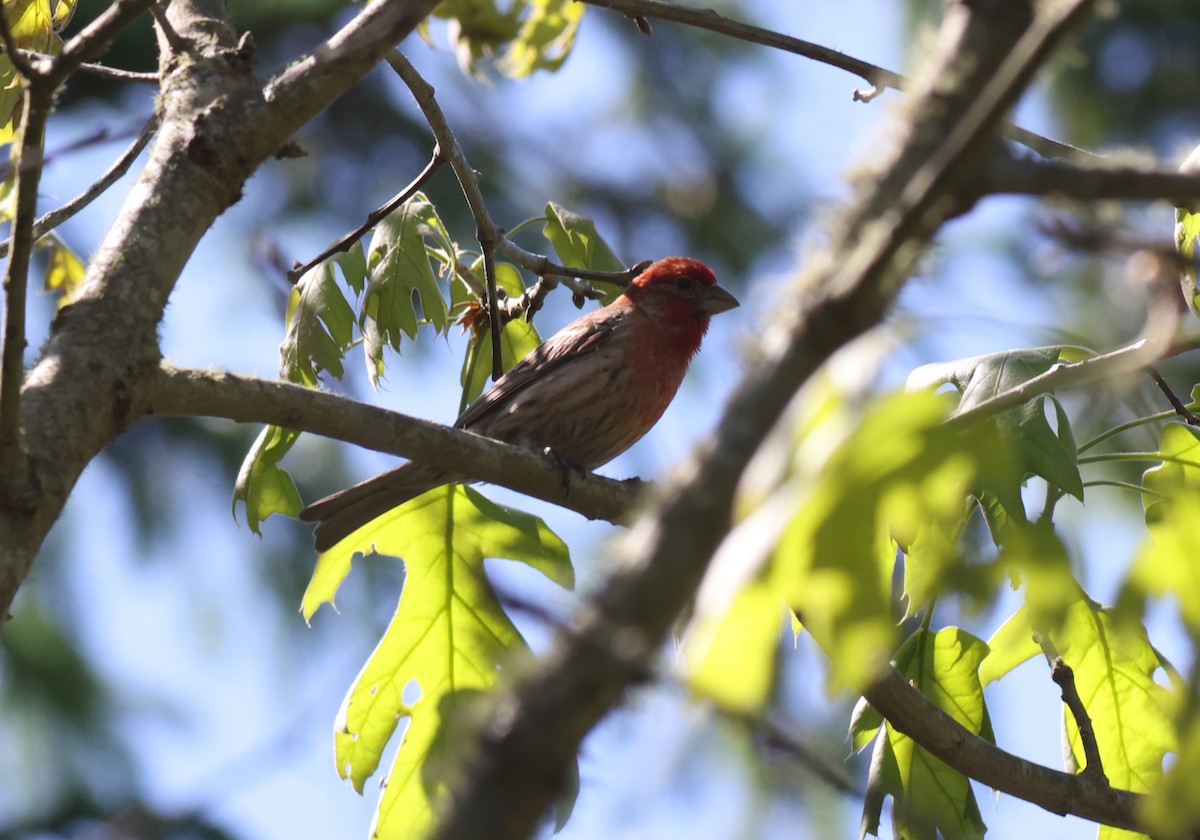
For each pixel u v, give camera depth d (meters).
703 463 3.24
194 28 7.49
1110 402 5.31
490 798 3.07
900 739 8.73
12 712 16.47
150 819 4.17
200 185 6.91
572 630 3.19
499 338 10.45
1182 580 3.66
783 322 3.37
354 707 9.78
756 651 3.15
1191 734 3.44
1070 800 7.86
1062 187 3.45
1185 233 8.42
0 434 5.61
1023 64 3.12
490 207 21.25
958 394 7.71
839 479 3.10
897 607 8.59
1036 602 3.72
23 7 9.62
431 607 10.03
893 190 3.45
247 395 6.98
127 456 18.23
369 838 9.46
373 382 9.64
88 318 6.43
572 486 8.95
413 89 9.55
